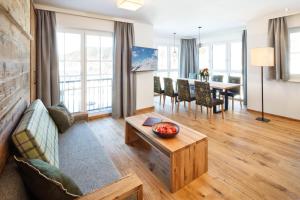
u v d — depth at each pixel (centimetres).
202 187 205
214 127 389
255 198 188
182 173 204
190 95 497
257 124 405
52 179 101
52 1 337
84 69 429
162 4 357
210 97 429
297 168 238
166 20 475
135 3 279
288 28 421
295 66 427
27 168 101
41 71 360
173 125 247
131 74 478
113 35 447
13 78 147
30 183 103
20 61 184
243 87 566
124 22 455
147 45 511
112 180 150
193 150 212
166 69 772
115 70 452
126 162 258
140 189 122
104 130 379
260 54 403
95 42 441
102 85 503
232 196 191
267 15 434
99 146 210
